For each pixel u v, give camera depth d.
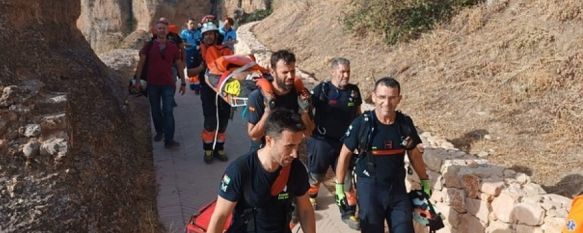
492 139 6.44
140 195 6.38
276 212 3.48
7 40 6.45
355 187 4.69
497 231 4.76
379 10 10.95
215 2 36.34
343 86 5.58
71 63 7.78
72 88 6.93
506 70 7.62
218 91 5.98
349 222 5.79
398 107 8.05
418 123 7.28
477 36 8.85
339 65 5.51
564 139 6.04
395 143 4.43
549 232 4.28
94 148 6.11
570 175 5.41
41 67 6.77
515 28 8.34
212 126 7.50
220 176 7.21
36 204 4.62
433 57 9.00
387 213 4.56
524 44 7.79
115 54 16.08
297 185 3.48
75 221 4.70
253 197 3.37
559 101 6.62
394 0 10.56
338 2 14.39
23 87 5.72
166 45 8.06
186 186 6.89
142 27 36.66
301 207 3.63
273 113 3.31
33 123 5.23
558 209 4.37
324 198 6.64
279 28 16.52
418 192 4.64
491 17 9.05
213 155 7.73
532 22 8.16
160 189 6.79
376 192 4.49
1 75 5.76
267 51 14.09
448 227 5.41
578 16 7.56
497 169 5.16
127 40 23.25
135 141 8.02
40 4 8.13
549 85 6.89
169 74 8.10
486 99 7.28
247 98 5.55
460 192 5.17
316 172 5.89
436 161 5.55
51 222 4.57
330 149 5.68
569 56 7.06
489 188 4.79
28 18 7.50
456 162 5.38
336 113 5.58
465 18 9.46
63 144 5.12
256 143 5.10
